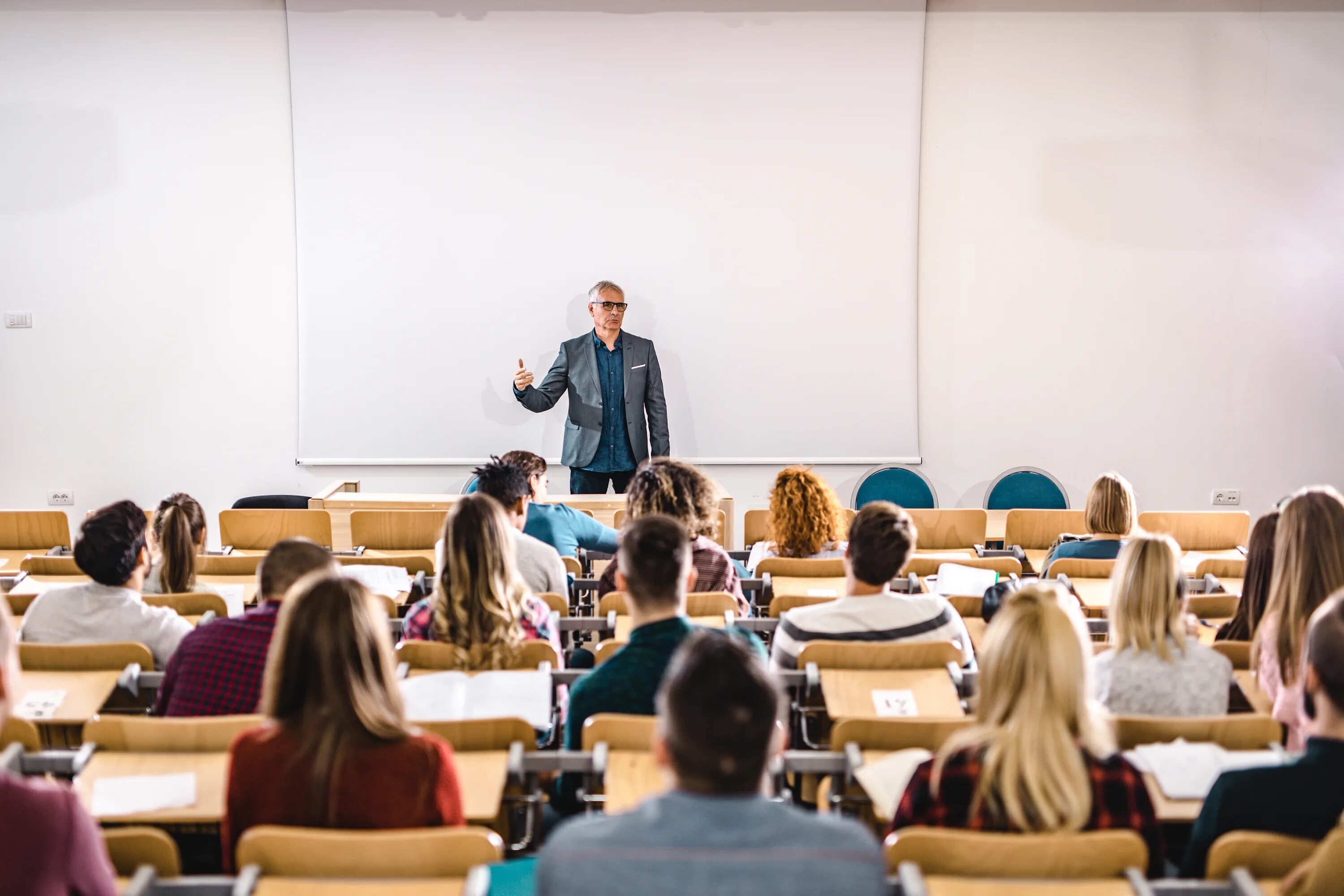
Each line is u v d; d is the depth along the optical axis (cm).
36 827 138
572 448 575
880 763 198
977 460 645
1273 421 646
